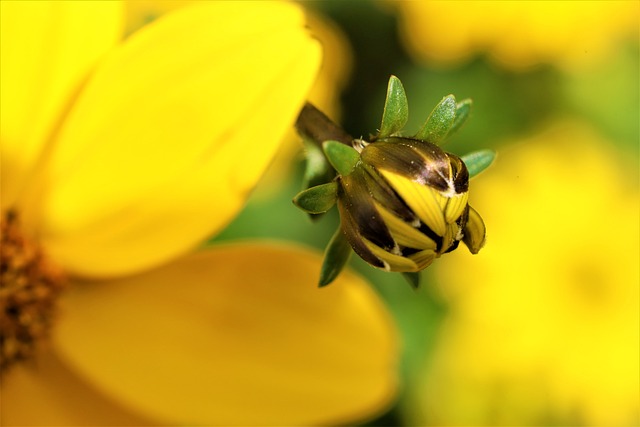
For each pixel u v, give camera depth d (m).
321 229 0.24
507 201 0.27
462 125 0.15
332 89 0.26
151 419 0.17
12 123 0.16
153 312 0.17
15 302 0.17
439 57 0.27
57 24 0.16
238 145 0.16
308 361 0.17
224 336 0.17
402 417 0.25
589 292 0.27
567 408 0.26
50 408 0.17
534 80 0.28
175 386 0.17
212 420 0.16
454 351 0.25
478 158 0.15
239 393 0.17
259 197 0.24
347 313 0.17
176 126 0.16
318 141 0.15
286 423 0.16
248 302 0.17
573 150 0.28
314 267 0.17
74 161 0.16
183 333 0.17
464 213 0.14
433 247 0.14
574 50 0.27
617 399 0.26
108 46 0.16
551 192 0.27
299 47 0.16
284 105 0.15
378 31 0.27
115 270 0.16
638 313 0.26
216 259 0.17
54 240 0.16
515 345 0.26
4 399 0.17
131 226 0.16
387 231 0.14
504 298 0.26
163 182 0.16
